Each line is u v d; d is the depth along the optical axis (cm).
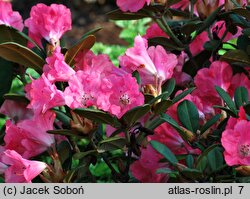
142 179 120
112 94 108
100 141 114
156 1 126
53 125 124
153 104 112
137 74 116
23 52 120
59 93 111
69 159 120
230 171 113
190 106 116
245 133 104
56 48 116
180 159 116
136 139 117
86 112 106
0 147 122
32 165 113
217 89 114
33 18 124
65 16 124
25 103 128
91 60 121
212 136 114
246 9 122
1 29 122
